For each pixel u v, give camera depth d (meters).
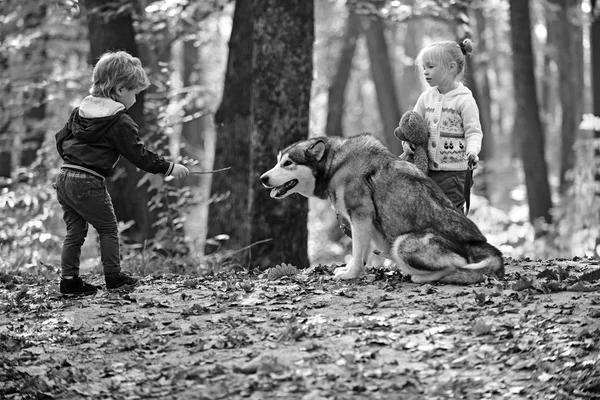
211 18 23.92
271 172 9.51
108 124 9.07
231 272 10.93
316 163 9.50
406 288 8.90
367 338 7.35
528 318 7.59
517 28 24.59
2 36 21.28
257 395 6.46
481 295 8.16
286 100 13.86
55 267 12.96
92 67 16.88
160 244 14.86
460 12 19.55
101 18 16.61
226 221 17.11
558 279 9.04
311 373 6.73
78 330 8.24
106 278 9.68
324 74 37.97
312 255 27.23
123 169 16.89
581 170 23.33
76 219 9.48
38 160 18.78
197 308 8.59
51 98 20.23
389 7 19.34
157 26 18.34
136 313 8.68
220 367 6.93
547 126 43.50
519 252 22.55
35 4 20.02
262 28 13.79
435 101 9.73
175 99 22.47
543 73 42.22
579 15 29.50
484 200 23.95
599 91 24.66
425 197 9.02
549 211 25.41
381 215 9.20
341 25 37.25
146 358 7.40
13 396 6.75
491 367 6.77
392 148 30.30
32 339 8.04
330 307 8.39
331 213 33.22
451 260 8.80
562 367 6.66
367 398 6.32
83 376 7.08
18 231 15.56
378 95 30.44
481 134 9.55
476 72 33.06
